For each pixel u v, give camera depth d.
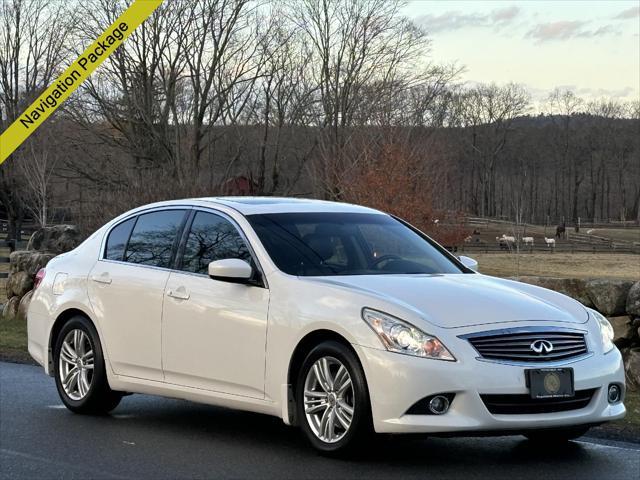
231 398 6.87
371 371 5.90
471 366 5.78
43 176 47.22
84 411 8.17
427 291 6.33
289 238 7.05
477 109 136.12
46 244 18.00
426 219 35.19
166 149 44.38
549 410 5.95
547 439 6.82
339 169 37.78
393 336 5.89
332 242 7.13
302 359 6.44
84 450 6.75
